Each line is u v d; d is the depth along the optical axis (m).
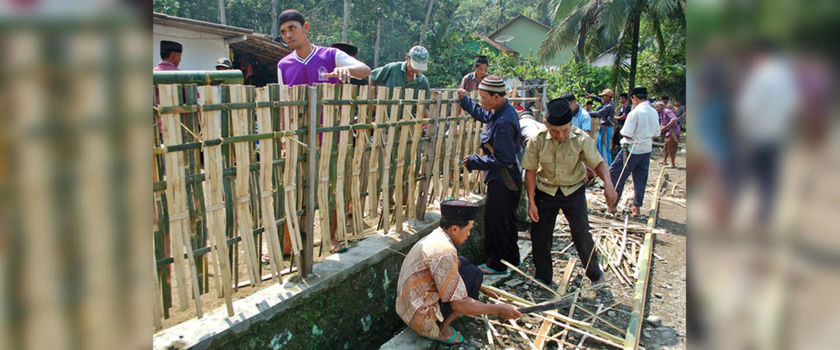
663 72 22.53
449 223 3.23
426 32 26.98
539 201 4.07
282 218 2.85
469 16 49.94
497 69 19.89
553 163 3.89
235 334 2.44
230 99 2.39
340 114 3.07
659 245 5.45
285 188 2.79
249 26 26.39
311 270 3.01
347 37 24.75
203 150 2.34
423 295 3.09
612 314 3.85
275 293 2.76
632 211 6.59
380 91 3.31
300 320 2.82
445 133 4.30
